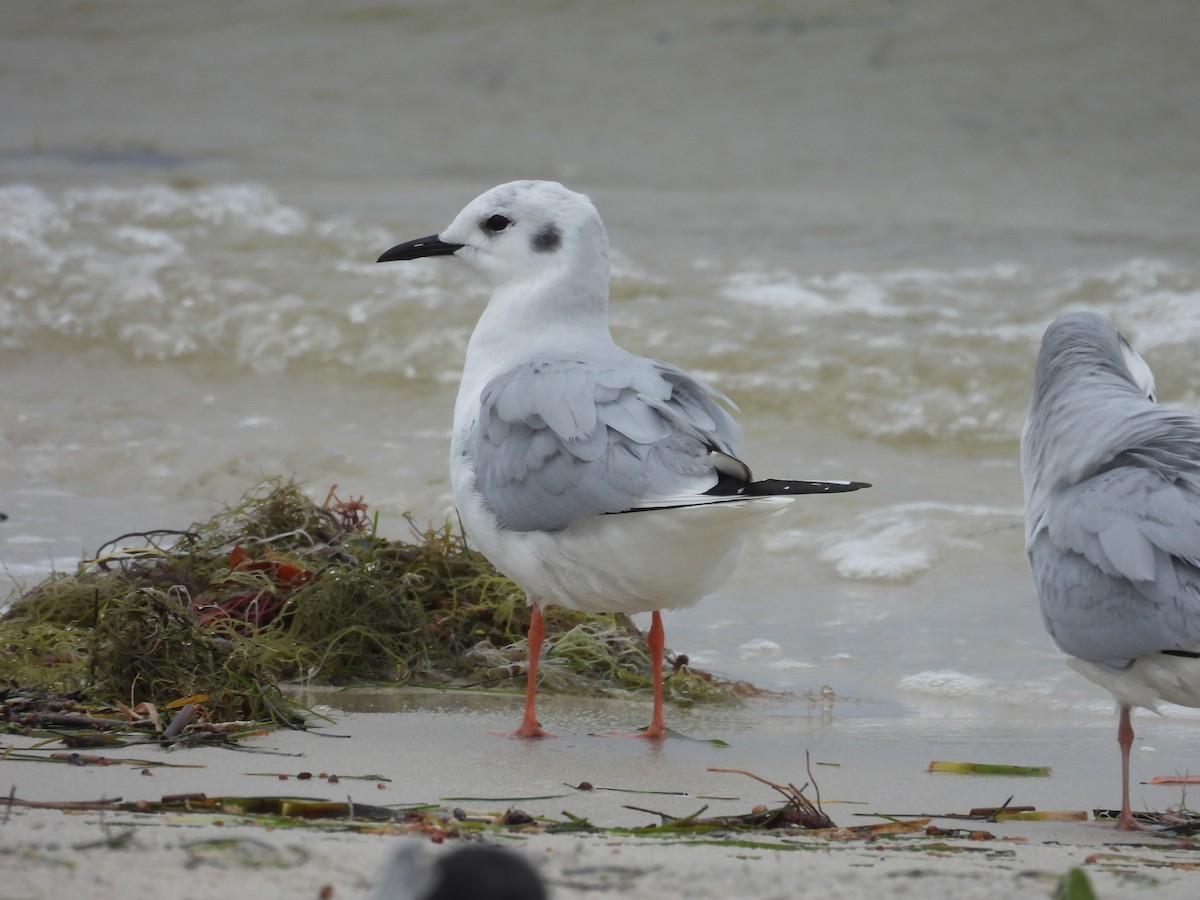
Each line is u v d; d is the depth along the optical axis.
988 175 29.55
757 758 8.70
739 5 38.50
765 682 10.77
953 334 19.08
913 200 27.72
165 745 8.10
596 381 8.62
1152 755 9.03
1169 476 7.21
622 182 29.73
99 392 18.33
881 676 10.92
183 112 36.47
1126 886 5.62
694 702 10.12
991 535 14.17
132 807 6.52
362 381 18.92
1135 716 9.97
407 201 27.55
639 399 8.49
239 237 23.17
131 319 19.97
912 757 8.87
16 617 10.54
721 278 21.73
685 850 6.02
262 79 38.50
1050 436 7.98
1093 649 7.27
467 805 7.22
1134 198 27.73
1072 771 8.63
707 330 19.27
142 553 11.22
